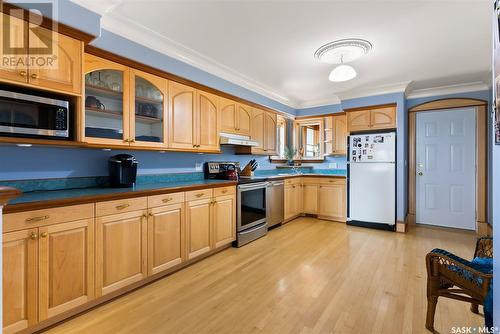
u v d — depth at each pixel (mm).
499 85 1029
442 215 4258
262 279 2400
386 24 2273
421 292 2164
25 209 1546
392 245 3346
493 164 1150
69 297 1754
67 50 1848
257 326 1733
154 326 1734
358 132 4324
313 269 2615
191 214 2678
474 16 2137
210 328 1714
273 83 3941
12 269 1509
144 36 2467
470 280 1514
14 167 1973
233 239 3242
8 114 1625
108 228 1969
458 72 3420
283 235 3803
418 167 4414
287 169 5391
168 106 2709
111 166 2402
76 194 1901
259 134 4172
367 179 4199
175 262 2502
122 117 2336
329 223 4512
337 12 2111
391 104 4000
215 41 2625
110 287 1982
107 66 2207
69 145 1963
